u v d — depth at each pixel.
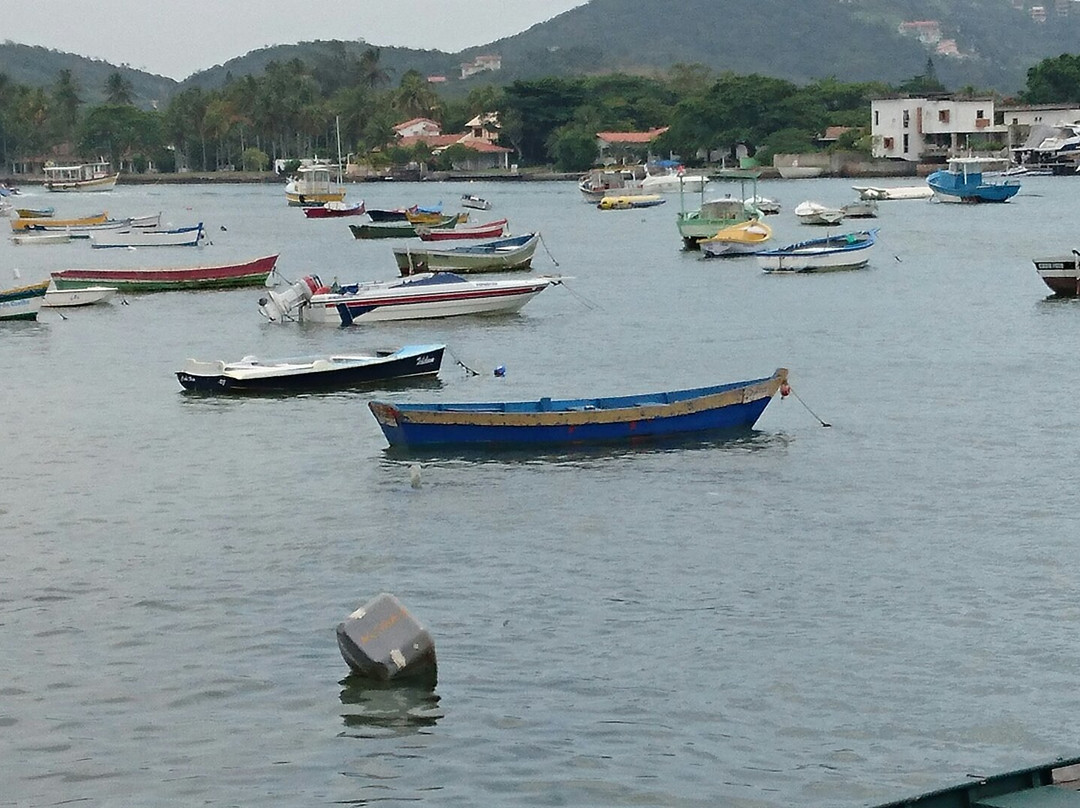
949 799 21.47
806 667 30.03
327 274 116.56
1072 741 26.72
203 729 27.86
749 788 25.25
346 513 41.72
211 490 44.75
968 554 36.97
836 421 52.50
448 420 48.53
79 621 33.44
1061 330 73.69
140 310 91.69
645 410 49.00
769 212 167.00
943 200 188.75
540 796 25.08
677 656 30.69
